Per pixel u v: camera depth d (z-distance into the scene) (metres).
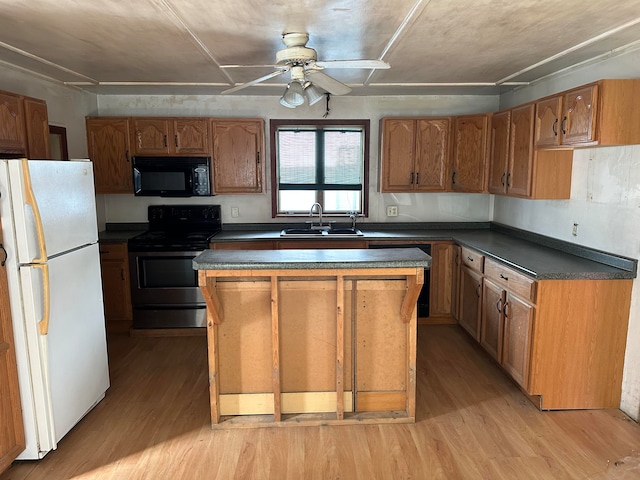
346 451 2.53
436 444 2.59
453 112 4.85
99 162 4.53
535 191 3.48
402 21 2.41
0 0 2.09
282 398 2.86
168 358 3.82
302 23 2.43
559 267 2.96
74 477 2.32
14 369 2.36
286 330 2.80
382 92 4.59
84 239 2.86
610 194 3.04
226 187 4.61
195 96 4.75
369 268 2.58
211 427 2.77
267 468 2.39
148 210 4.86
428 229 4.95
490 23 2.43
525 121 3.59
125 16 2.32
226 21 2.40
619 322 2.87
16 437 2.37
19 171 2.28
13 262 2.32
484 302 3.68
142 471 2.37
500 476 2.32
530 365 2.90
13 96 2.95
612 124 2.64
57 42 2.79
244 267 2.53
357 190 4.95
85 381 2.85
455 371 3.52
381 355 2.85
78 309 2.76
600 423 2.79
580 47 2.88
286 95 2.77
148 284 4.28
